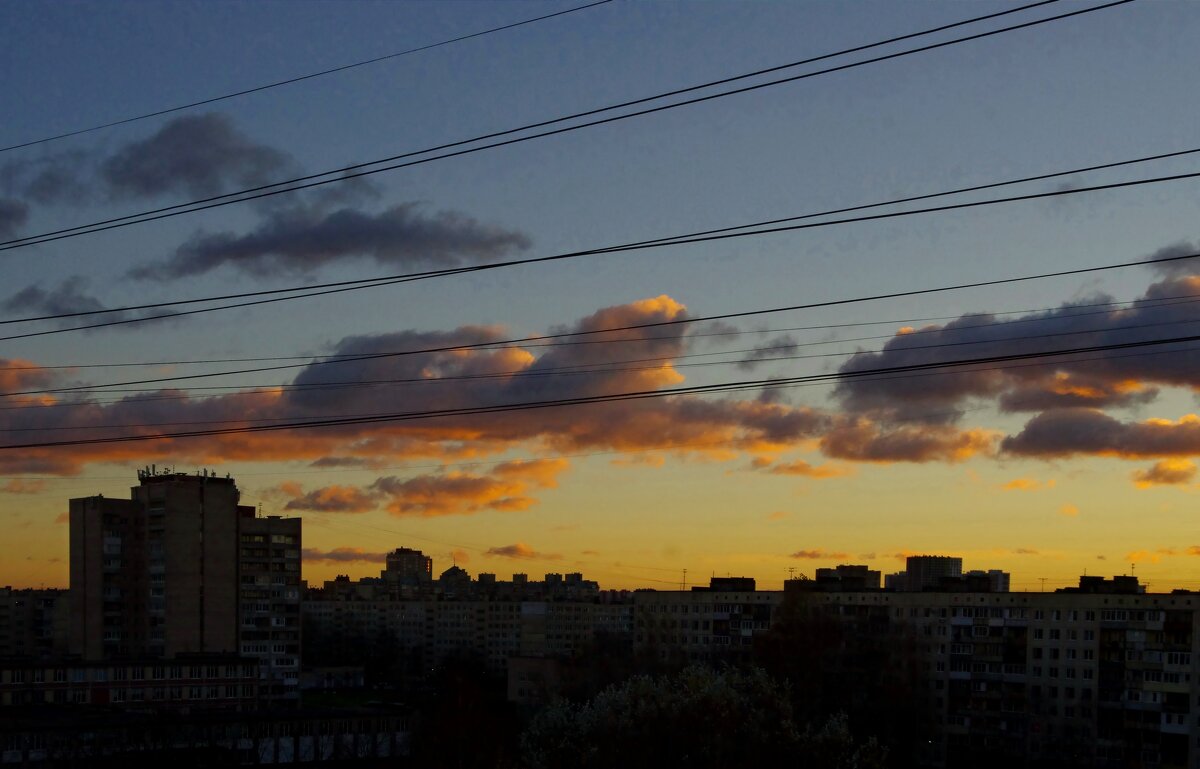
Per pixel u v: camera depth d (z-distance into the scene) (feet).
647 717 331.77
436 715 499.10
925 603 573.74
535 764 333.83
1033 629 540.93
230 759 433.89
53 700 510.99
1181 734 492.54
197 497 644.69
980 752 545.44
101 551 637.30
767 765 333.01
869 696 508.12
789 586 631.56
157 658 570.87
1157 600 505.66
